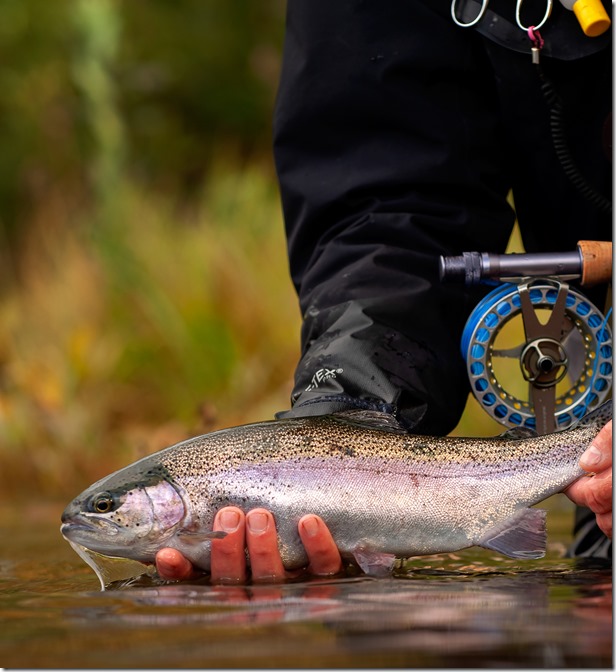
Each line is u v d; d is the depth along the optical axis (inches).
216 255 279.6
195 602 81.3
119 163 326.0
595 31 97.7
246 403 249.6
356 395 95.7
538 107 103.6
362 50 104.9
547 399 98.4
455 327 103.6
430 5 104.3
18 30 484.7
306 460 94.0
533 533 95.0
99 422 245.6
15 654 66.7
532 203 110.7
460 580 91.4
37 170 391.2
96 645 68.2
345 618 73.1
